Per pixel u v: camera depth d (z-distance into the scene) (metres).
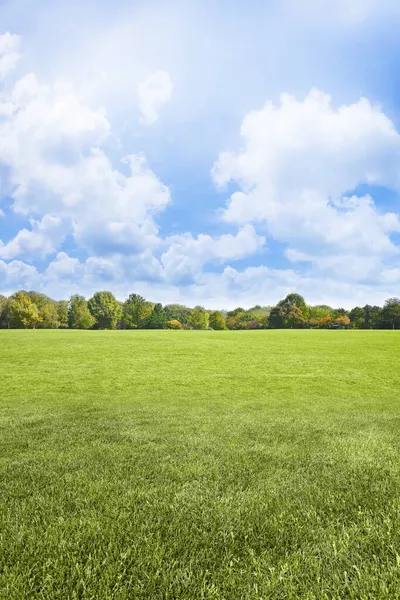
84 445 5.95
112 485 4.05
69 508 3.48
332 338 42.69
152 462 4.97
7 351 28.72
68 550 2.74
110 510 3.38
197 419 8.59
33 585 2.37
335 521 3.21
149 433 6.87
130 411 10.21
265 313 135.88
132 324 111.25
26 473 4.52
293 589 2.31
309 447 5.77
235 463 4.90
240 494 3.80
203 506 3.48
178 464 4.88
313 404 12.45
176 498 3.69
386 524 3.05
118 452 5.49
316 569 2.52
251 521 3.21
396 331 55.19
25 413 9.70
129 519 3.21
